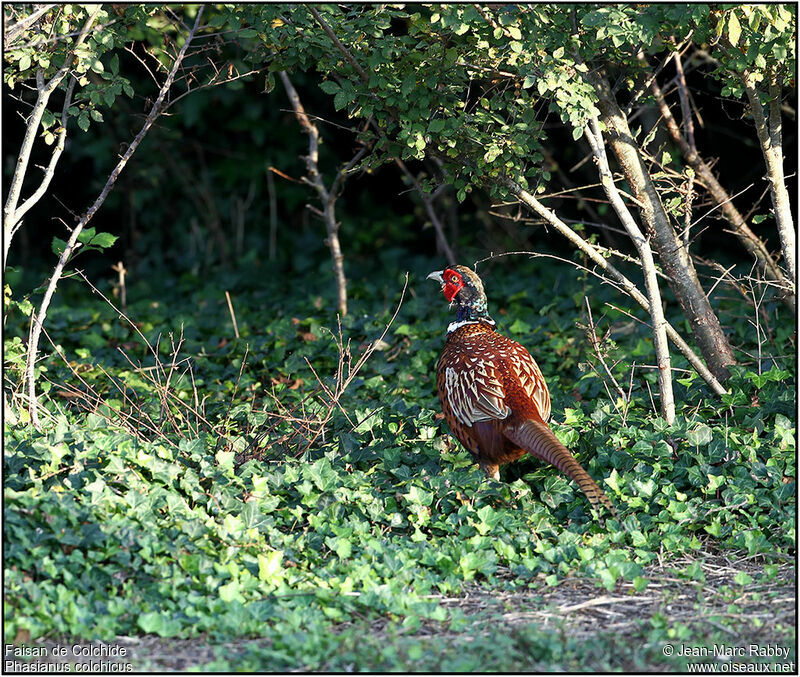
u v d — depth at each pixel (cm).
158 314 1903
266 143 2673
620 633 716
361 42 1027
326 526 881
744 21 974
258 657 668
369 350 1138
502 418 931
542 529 898
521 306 1795
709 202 1246
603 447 998
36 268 2667
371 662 658
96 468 896
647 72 1144
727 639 699
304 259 2439
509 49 983
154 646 697
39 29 1040
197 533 820
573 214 2111
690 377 1157
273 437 1101
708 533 895
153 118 1078
